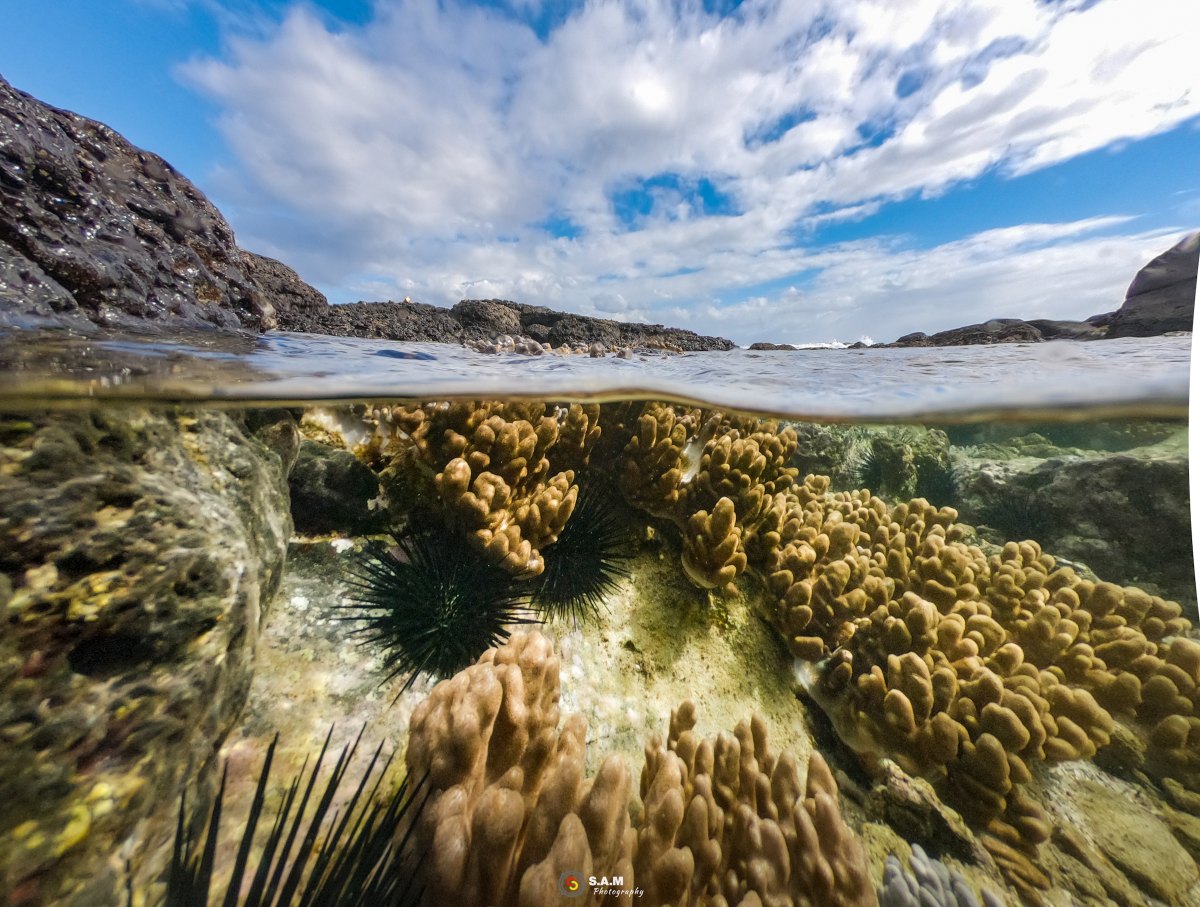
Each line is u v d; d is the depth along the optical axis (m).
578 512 4.43
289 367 3.92
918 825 3.39
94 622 1.75
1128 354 6.25
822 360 8.90
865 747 3.90
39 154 3.95
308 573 3.55
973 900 2.77
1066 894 3.15
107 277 4.16
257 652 2.88
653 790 2.44
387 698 2.99
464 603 3.38
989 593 5.16
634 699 3.76
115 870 1.68
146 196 5.21
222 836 2.09
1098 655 4.71
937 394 4.47
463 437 4.01
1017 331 11.33
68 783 1.60
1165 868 3.40
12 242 3.60
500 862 1.65
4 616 1.57
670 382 5.09
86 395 2.15
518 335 11.24
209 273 5.65
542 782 2.14
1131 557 8.01
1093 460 8.80
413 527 3.97
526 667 2.50
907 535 5.83
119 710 1.77
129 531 1.95
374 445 4.46
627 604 4.39
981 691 3.67
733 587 4.88
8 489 1.69
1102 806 3.83
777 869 2.20
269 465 3.47
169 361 3.20
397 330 9.38
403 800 2.10
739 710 4.03
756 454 4.82
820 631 4.57
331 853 1.57
